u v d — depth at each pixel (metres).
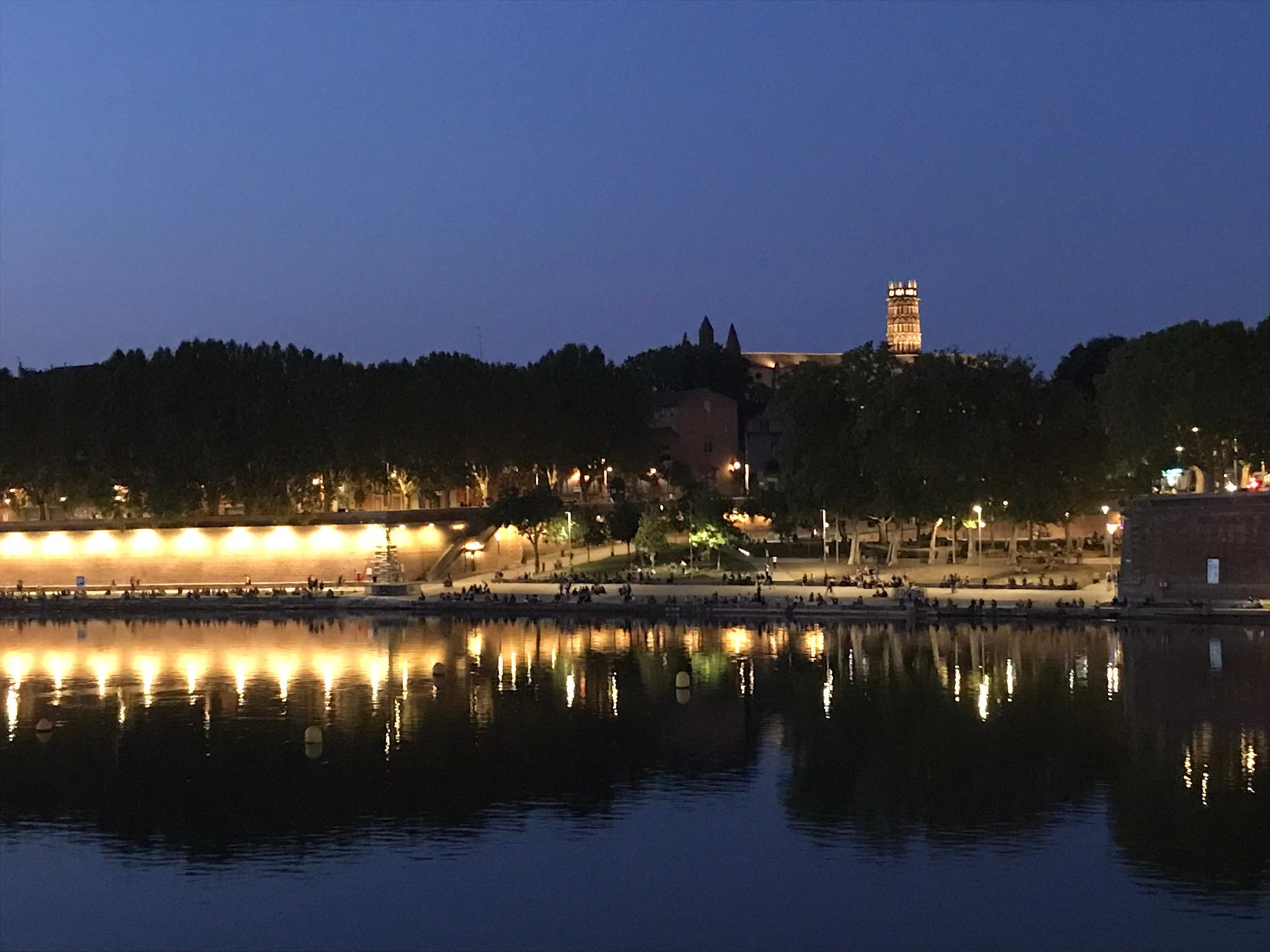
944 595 152.88
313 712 105.38
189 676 121.75
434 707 106.62
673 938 60.59
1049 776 83.06
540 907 64.19
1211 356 163.38
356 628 153.88
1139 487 171.38
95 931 62.53
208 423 197.88
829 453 176.75
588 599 159.75
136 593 186.00
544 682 115.88
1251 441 163.00
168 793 83.50
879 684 110.81
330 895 66.19
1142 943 59.06
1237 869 67.19
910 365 179.50
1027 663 117.38
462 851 72.06
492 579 192.38
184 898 66.19
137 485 198.00
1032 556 186.62
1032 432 171.12
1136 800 77.88
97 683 118.81
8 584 199.88
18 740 97.31
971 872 67.56
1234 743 89.06
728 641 136.00
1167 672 111.19
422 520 198.25
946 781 82.81
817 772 85.69
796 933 60.78
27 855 72.69
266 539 198.38
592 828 75.38
